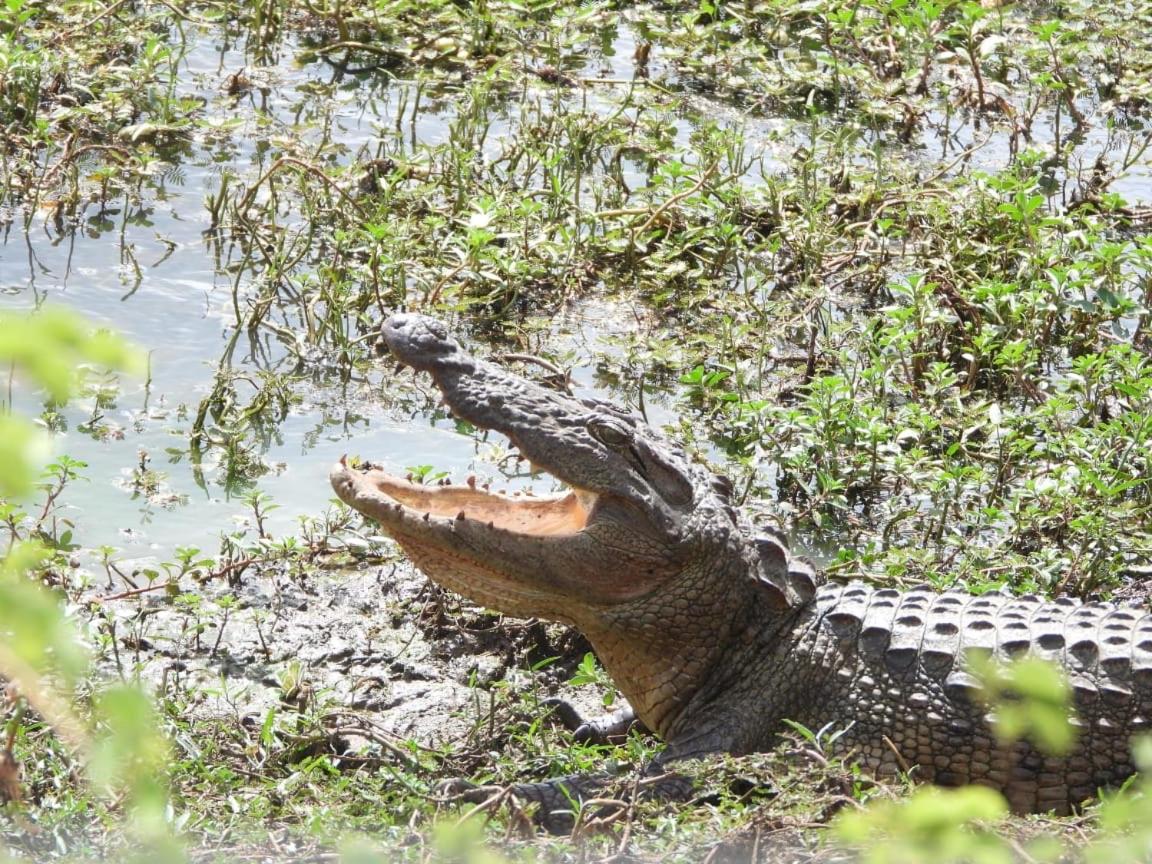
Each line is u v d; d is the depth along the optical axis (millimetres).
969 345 14398
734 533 8680
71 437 12297
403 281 14508
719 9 22391
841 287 15727
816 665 8406
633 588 8516
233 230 15609
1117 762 7875
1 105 17359
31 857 6230
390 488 8797
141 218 15812
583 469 8438
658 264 15500
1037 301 14016
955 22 21469
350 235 15172
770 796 7535
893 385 13750
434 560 8648
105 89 18125
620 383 13773
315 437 12680
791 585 8680
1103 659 8039
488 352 14055
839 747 8203
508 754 8812
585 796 7723
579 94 19656
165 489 11758
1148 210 17516
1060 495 11312
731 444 12906
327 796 7535
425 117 18734
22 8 19125
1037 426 13086
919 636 8336
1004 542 11250
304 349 13875
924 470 12180
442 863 6098
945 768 8070
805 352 14500
